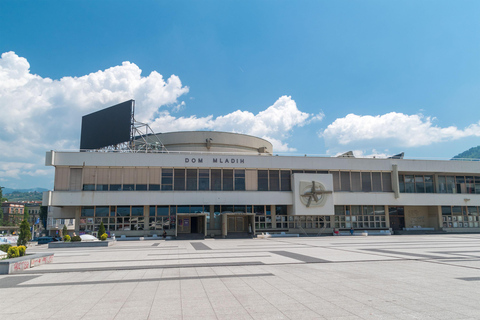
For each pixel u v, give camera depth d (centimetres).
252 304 842
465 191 4891
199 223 4116
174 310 797
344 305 824
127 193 3872
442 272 1298
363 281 1123
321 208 4169
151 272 1356
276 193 4184
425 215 4950
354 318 721
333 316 736
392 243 2827
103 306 844
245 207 4166
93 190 3847
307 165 4306
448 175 4888
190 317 741
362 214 4562
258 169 4206
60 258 1916
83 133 4850
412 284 1070
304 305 828
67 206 3988
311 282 1112
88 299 917
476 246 2467
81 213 3912
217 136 5022
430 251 2089
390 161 4544
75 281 1185
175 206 4056
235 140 5116
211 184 4069
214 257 1853
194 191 3997
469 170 4747
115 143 4453
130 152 4119
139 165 3938
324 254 1953
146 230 3972
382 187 4512
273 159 4228
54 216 4009
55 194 3762
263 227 4234
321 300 875
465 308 793
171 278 1212
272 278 1188
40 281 1192
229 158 4119
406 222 4866
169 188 3978
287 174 4272
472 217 4906
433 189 4816
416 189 4769
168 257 1884
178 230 4072
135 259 1809
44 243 3906
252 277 1212
